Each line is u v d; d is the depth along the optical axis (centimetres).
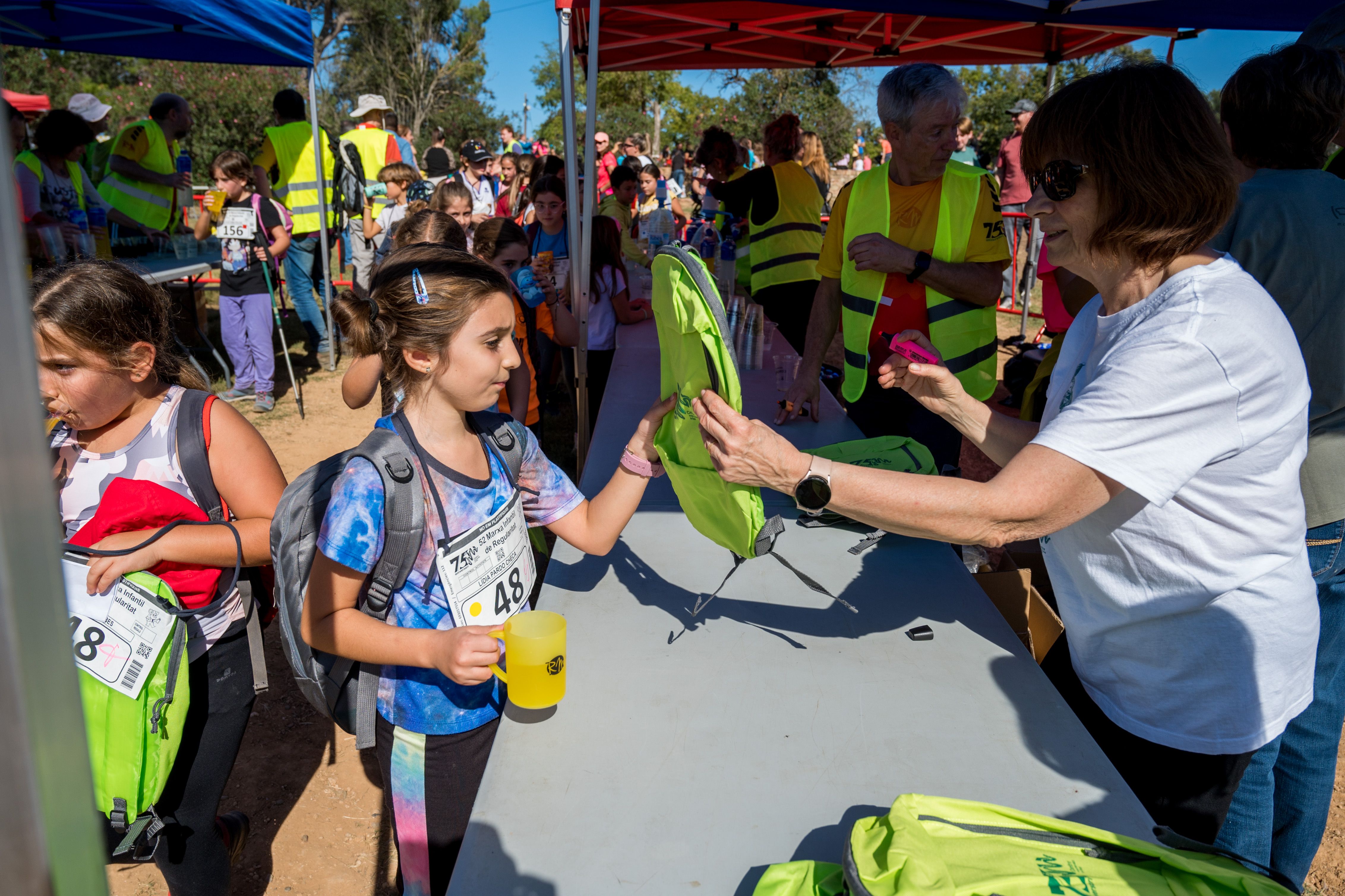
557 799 121
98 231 649
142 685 154
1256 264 169
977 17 372
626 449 167
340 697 150
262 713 318
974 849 101
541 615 137
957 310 284
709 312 126
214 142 1877
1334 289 165
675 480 164
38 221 521
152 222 717
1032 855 101
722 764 129
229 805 268
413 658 131
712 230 607
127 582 155
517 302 318
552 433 614
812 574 194
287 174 762
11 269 29
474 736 152
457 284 133
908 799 109
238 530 169
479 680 127
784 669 154
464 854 111
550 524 170
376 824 262
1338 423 174
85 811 34
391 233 746
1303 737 194
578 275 397
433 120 4169
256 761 290
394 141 877
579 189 458
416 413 145
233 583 176
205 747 177
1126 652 136
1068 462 112
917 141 271
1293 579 128
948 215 276
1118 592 131
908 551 206
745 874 109
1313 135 171
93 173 851
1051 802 121
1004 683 151
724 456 127
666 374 161
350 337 206
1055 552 143
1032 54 584
